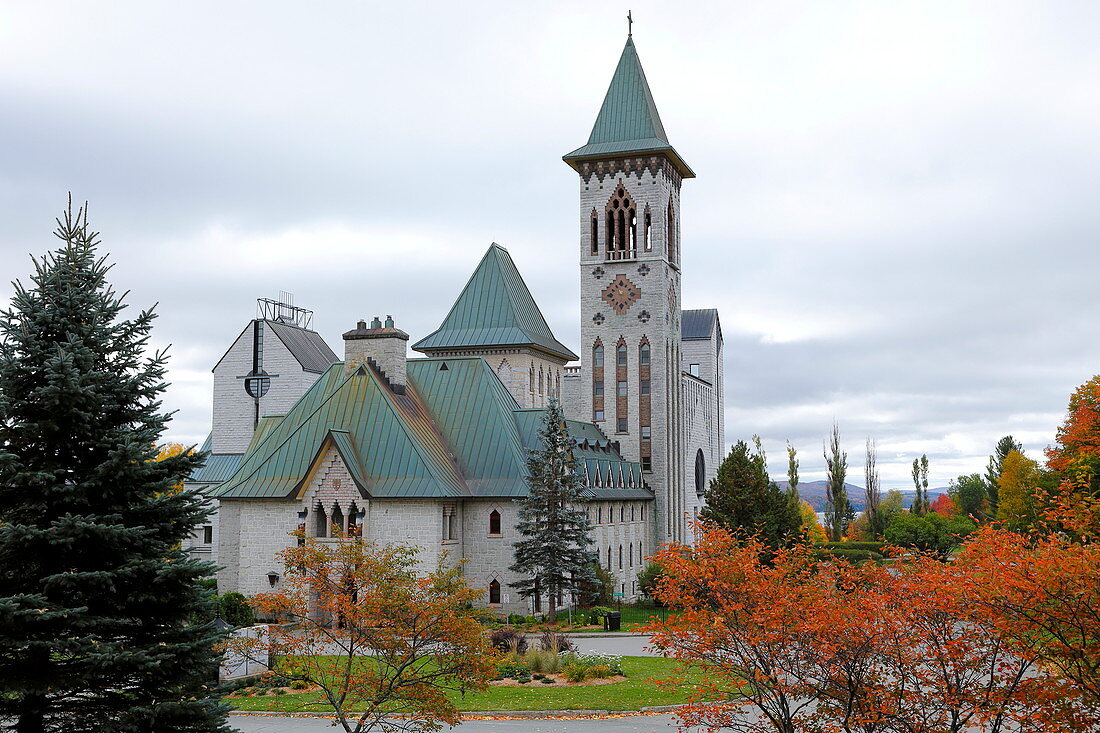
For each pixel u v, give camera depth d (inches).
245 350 4160.9
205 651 1100.5
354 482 2797.7
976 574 892.6
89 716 1058.7
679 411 4589.1
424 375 3351.4
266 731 1461.6
